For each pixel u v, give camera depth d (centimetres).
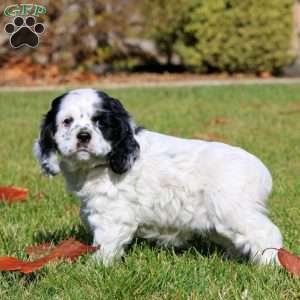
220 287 425
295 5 2266
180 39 1973
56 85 1770
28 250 480
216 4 1891
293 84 1728
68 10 1875
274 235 453
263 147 920
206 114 1246
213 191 456
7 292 424
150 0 1944
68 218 600
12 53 1909
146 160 470
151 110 1298
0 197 667
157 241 509
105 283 421
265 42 1919
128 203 472
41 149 491
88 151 450
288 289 420
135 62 2009
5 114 1299
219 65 1950
